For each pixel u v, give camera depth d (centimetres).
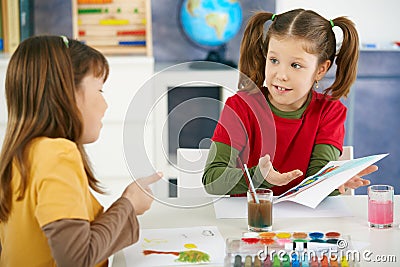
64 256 111
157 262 124
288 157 182
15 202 123
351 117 322
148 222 149
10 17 315
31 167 118
